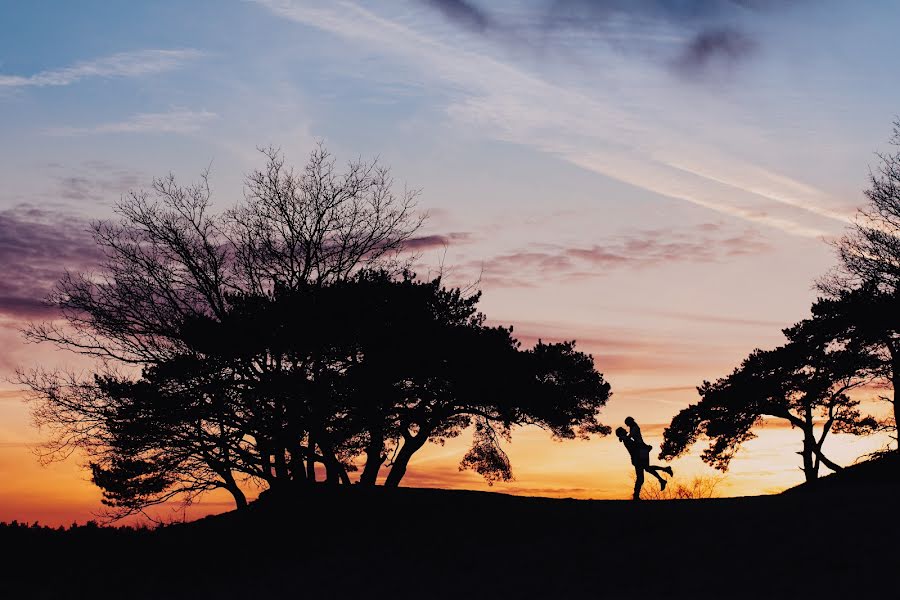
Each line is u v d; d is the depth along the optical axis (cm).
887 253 3750
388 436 3011
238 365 2578
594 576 1504
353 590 1669
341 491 2728
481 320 3025
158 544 2567
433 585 1623
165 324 2683
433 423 2975
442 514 2444
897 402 3703
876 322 3594
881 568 1217
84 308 2691
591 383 3020
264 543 2386
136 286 2723
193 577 2089
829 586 1193
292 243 2839
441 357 2723
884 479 2894
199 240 2811
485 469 3416
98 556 2433
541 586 1491
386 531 2316
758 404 3944
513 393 2844
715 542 1580
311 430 2578
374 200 2941
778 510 1775
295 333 2530
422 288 2842
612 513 2117
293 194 2858
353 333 2583
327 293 2609
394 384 2739
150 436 2617
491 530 2141
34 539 2647
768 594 1216
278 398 2530
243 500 2888
